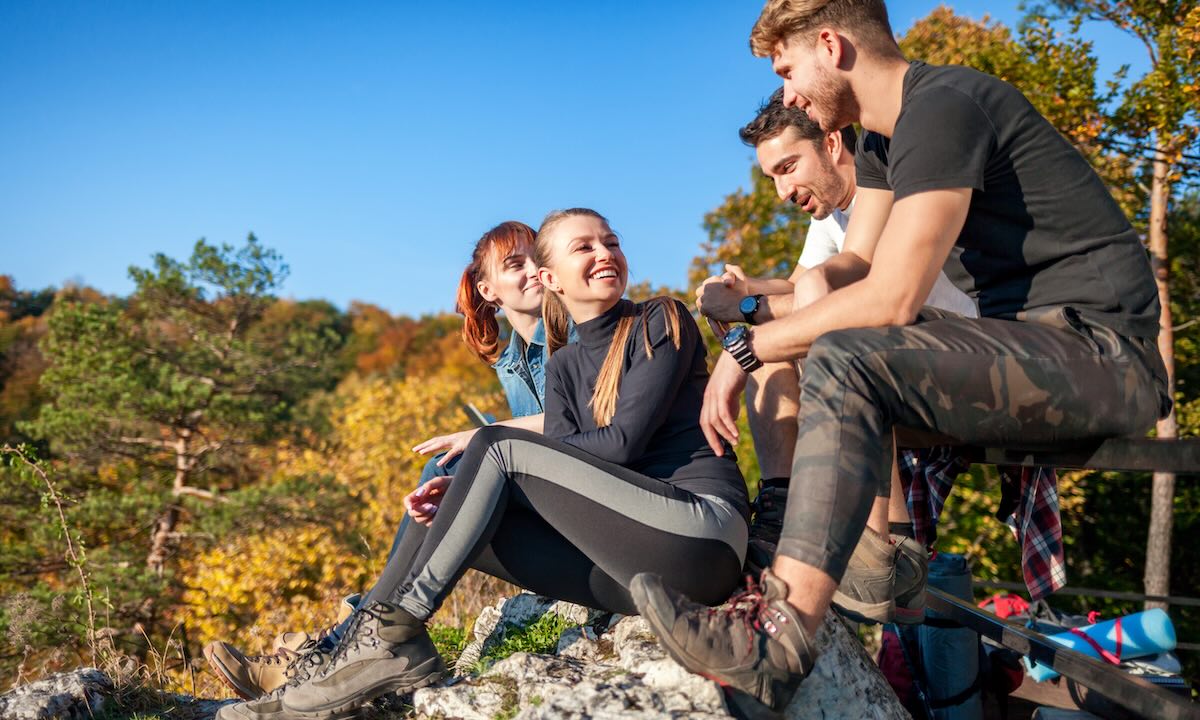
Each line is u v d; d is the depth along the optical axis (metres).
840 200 2.78
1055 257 1.90
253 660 2.55
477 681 2.16
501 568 2.21
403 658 2.09
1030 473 2.36
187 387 18.33
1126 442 1.87
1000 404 1.77
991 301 2.02
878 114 2.01
